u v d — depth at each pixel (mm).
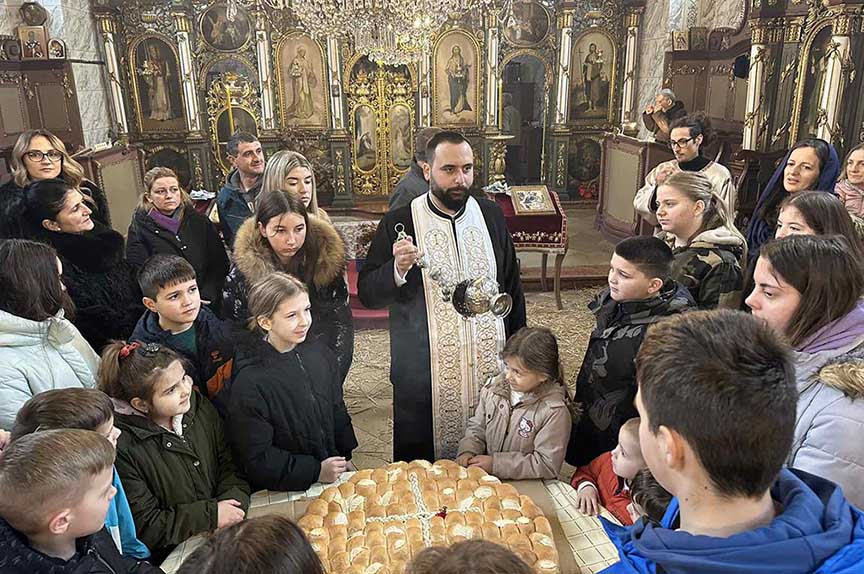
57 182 2301
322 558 1378
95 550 1265
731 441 667
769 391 673
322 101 7953
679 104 5648
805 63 4387
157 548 1604
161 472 1636
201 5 7453
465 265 2234
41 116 5922
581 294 5359
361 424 3381
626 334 1835
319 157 8102
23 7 5973
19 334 1688
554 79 8133
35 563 1113
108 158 5488
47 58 5793
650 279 1769
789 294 1229
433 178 2145
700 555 658
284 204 2207
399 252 1981
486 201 2387
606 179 7066
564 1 7727
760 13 4484
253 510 1679
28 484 1102
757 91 4598
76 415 1357
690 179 2170
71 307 1884
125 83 7516
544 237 4816
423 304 2240
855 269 1202
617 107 8297
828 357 1186
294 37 7680
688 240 2221
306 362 2004
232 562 782
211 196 5152
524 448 1907
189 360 1981
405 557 1346
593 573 1385
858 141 4180
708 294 2025
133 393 1620
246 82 7766
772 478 693
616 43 8023
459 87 8000
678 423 698
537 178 8625
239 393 1794
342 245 2453
